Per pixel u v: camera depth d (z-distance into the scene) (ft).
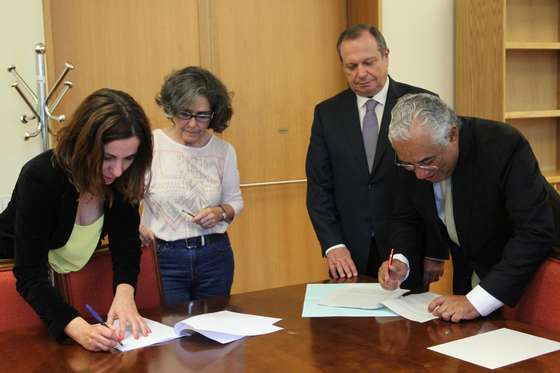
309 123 13.34
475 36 13.58
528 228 5.82
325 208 8.60
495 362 4.69
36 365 4.96
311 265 13.53
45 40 10.23
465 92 13.93
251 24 12.62
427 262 7.55
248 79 12.67
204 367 4.79
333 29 13.42
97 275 6.61
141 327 5.62
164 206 8.09
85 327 5.30
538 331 5.40
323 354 4.99
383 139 8.23
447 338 5.27
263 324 5.75
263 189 12.95
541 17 14.40
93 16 11.28
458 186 6.31
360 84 8.23
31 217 5.46
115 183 5.90
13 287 6.17
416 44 13.94
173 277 8.10
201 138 8.30
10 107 10.46
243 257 12.84
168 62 11.93
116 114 5.19
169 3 11.87
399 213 7.32
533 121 14.56
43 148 10.09
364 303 6.37
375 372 4.58
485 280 5.83
